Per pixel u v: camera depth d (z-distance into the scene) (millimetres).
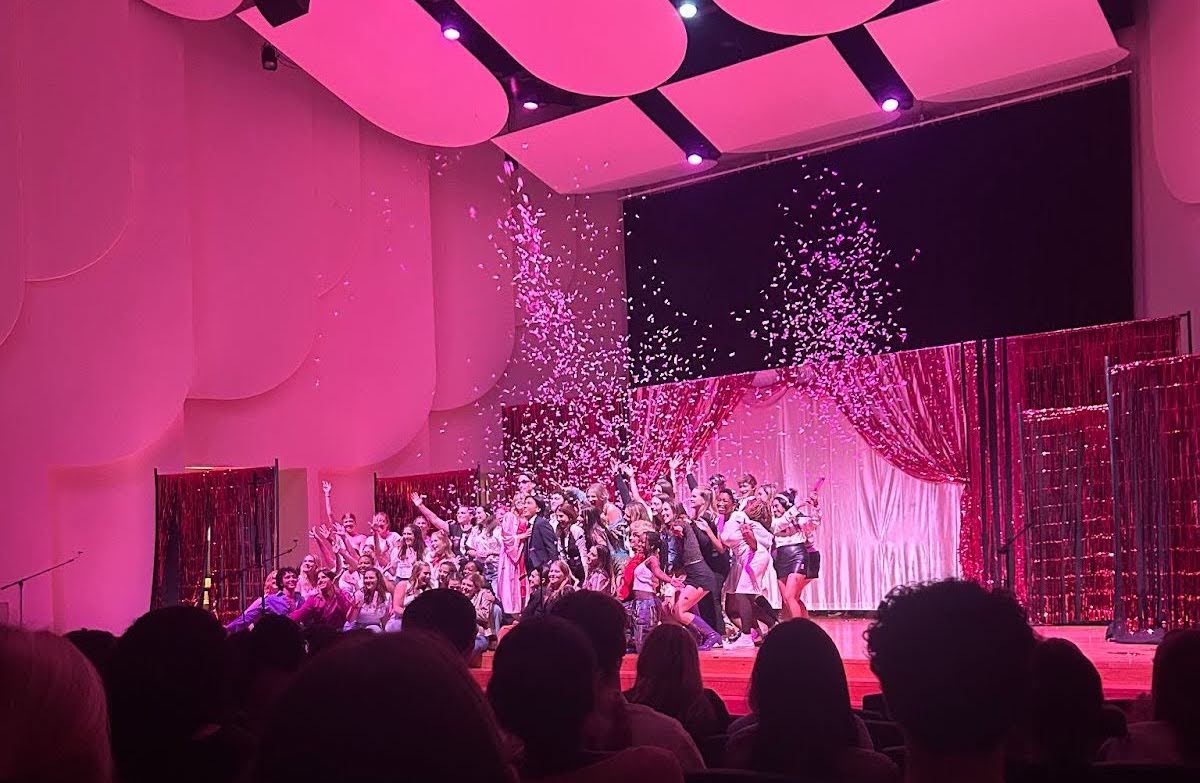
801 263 15031
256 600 11812
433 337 15695
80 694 1073
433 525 13867
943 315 14016
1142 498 10047
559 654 2057
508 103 13906
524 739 2057
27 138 11094
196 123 13078
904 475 13969
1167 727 2820
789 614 11297
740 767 2822
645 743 3082
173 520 12562
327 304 14625
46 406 11383
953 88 13219
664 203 16219
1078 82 13266
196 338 12945
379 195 15234
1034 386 12578
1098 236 13023
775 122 14031
